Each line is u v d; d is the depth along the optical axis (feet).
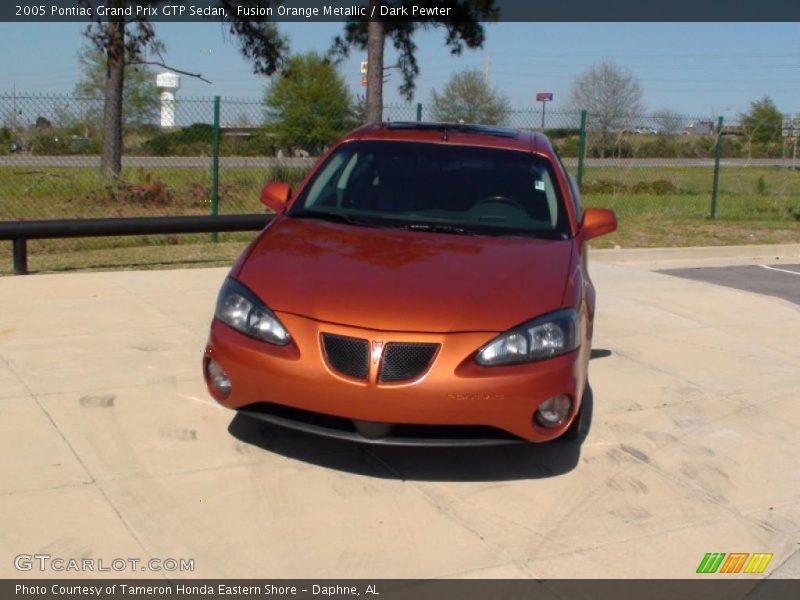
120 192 47.11
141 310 24.31
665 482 15.58
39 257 34.42
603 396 19.71
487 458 15.96
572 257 16.42
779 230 52.01
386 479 14.88
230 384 14.30
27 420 16.22
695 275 37.91
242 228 33.94
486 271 15.25
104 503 13.47
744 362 23.04
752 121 70.59
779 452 17.24
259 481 14.49
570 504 14.51
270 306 14.24
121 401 17.40
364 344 13.57
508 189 18.42
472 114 60.64
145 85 81.51
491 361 13.66
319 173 19.03
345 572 12.17
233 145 50.90
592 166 64.69
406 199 18.16
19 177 47.32
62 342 20.99
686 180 81.71
